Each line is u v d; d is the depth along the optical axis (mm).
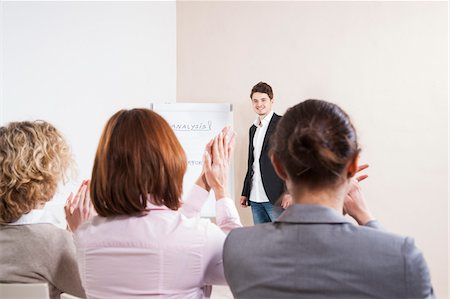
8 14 3082
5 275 1066
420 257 691
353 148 742
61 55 3324
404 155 3574
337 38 3738
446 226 3496
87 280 923
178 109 3852
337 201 782
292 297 720
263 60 3939
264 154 3576
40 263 1090
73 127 3381
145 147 885
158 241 879
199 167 3852
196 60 4098
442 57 3490
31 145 1120
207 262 910
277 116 3627
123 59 3725
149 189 898
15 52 3098
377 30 3635
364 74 3670
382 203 3605
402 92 3580
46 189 1139
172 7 4094
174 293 889
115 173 887
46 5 3250
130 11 3775
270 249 753
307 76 3822
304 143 727
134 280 885
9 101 3059
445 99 3492
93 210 1088
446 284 3477
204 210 3756
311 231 737
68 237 1159
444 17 3484
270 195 3535
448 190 3492
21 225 1112
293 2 3854
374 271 687
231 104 3918
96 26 3543
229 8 4020
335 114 756
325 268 707
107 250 893
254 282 752
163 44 4027
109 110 3623
